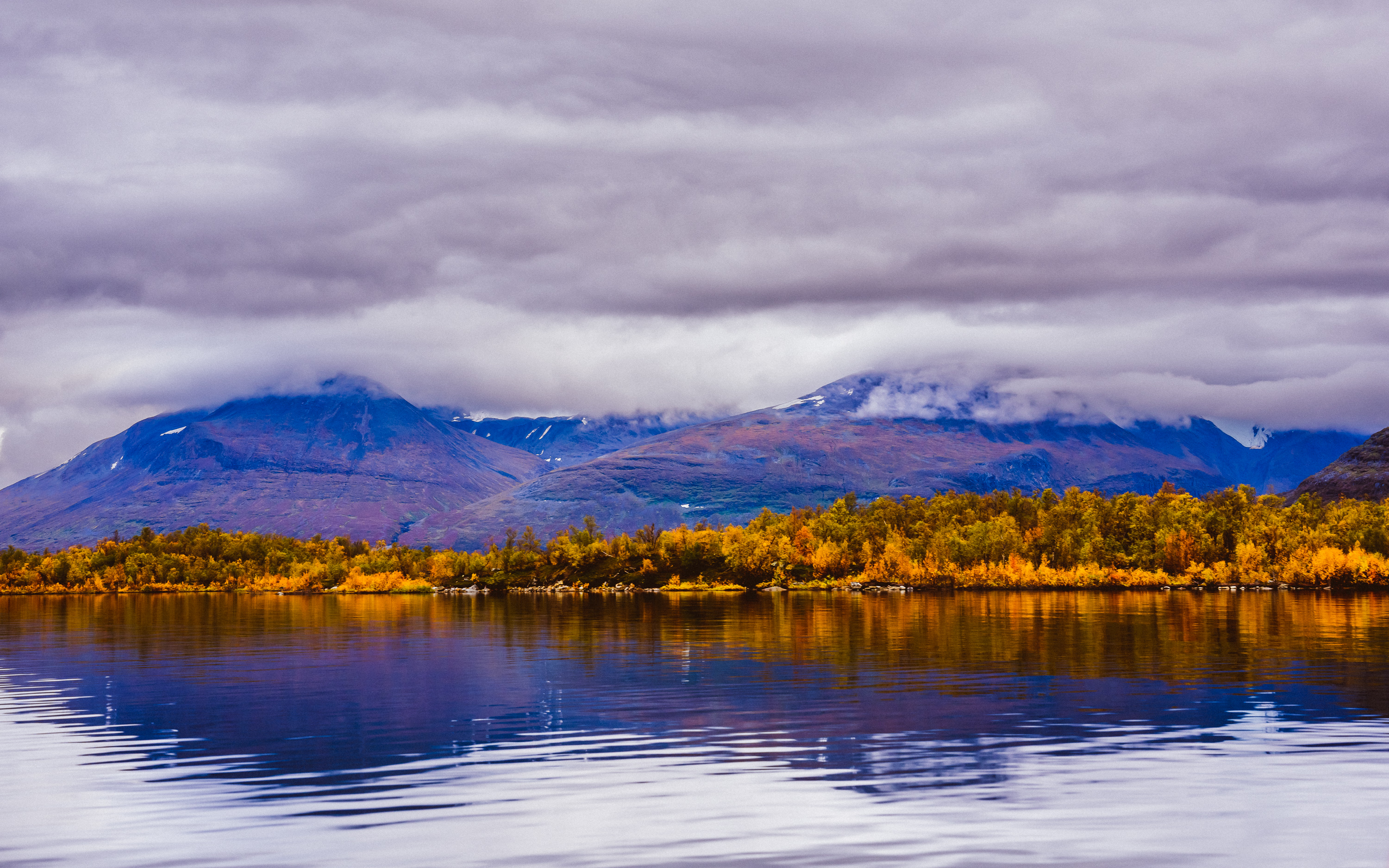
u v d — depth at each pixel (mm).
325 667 100438
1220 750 54000
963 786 46750
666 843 38781
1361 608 176125
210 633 153750
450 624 170000
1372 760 51344
